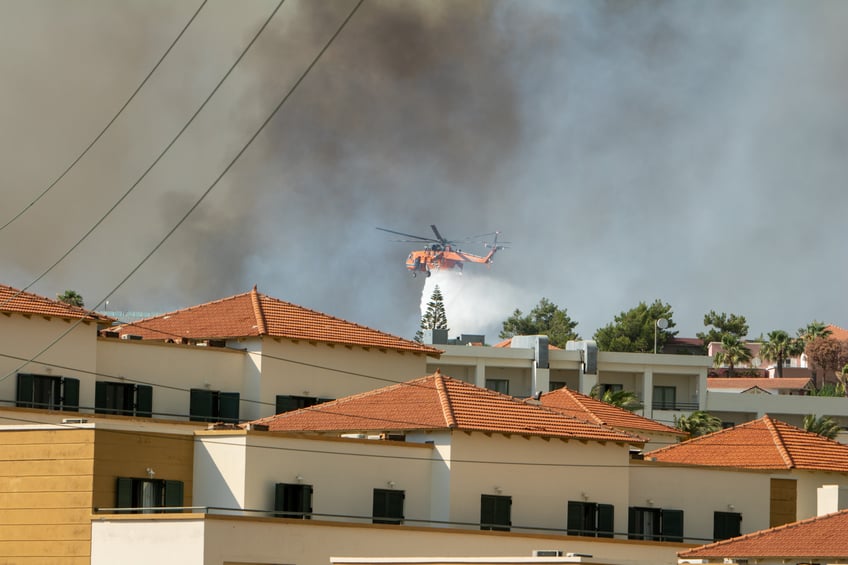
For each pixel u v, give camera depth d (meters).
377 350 140.25
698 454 126.31
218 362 133.62
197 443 102.94
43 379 122.38
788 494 122.31
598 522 111.56
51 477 98.25
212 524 93.81
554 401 143.62
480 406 111.75
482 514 107.12
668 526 115.31
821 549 90.56
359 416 113.06
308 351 136.88
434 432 108.25
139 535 95.25
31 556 97.75
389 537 100.38
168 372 130.38
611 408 145.00
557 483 110.56
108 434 98.25
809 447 126.62
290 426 113.88
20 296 124.38
